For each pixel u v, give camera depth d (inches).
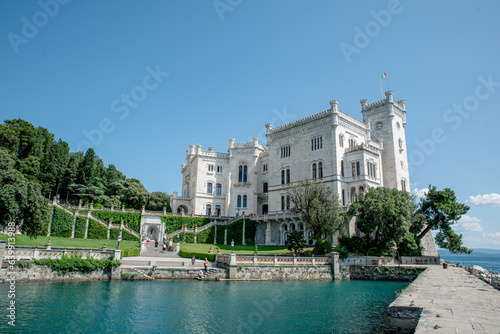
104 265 1571.1
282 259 1860.2
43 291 1226.6
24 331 806.5
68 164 3848.4
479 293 819.4
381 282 1899.6
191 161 3971.5
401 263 2295.8
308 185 2397.9
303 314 1074.7
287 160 3137.3
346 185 2778.1
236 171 3654.0
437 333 425.1
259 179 3666.3
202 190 3631.9
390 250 2326.5
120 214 2839.6
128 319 949.2
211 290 1405.0
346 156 2847.0
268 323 964.6
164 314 1010.7
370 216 2272.4
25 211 1678.2
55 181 3641.7
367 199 2261.3
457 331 436.1
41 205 1723.7
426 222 2667.3
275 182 3206.2
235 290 1429.6
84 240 2440.9
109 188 4256.9
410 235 2442.2
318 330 901.2
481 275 1243.2
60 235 2475.4
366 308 1170.0
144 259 1967.3
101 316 965.2
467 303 668.7
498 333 426.6
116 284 1459.2
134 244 2490.2
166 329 876.6
